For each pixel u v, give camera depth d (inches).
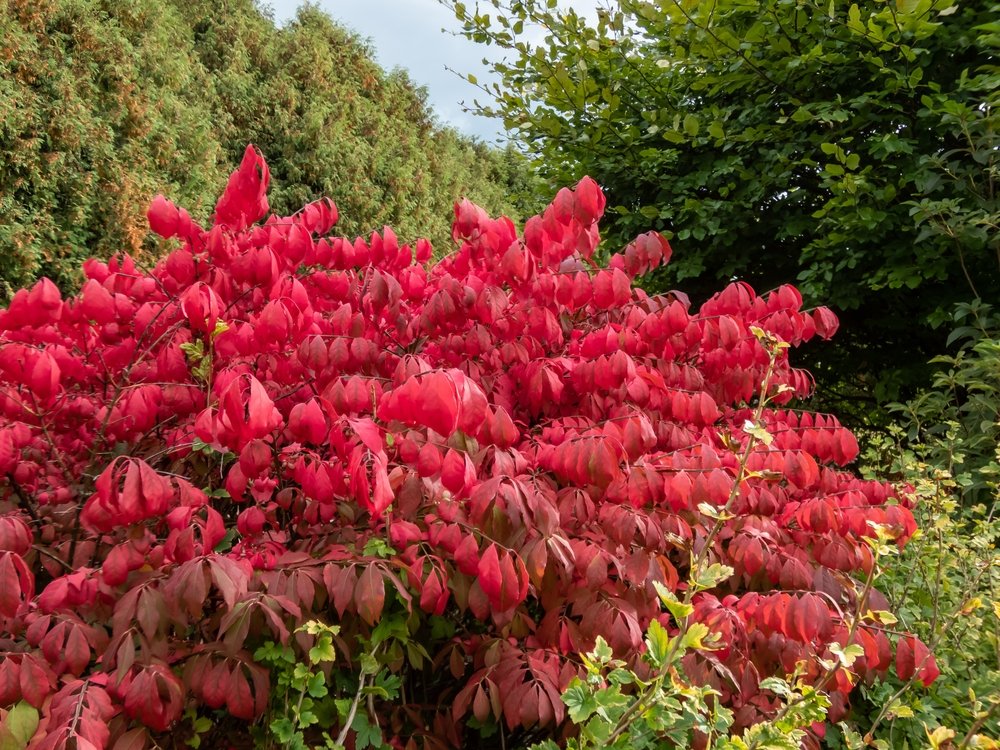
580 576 64.5
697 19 145.6
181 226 76.3
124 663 47.9
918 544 89.6
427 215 680.4
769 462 77.7
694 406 76.9
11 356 62.1
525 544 60.2
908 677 63.7
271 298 73.4
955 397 135.6
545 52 180.1
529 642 65.2
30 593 51.3
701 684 59.7
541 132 184.1
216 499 84.6
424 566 65.0
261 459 61.1
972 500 120.8
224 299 75.4
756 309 92.0
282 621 56.2
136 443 80.7
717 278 173.9
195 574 50.3
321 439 58.6
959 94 138.6
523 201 223.9
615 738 44.5
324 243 85.1
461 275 88.2
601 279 80.8
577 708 42.0
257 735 60.7
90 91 368.8
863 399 193.6
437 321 76.4
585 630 60.7
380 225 607.8
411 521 65.8
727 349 80.4
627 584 66.9
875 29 125.6
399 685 62.5
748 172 156.9
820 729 64.4
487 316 76.6
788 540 79.3
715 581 44.2
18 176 329.1
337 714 62.5
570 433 72.6
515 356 81.4
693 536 75.8
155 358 83.7
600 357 72.8
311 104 598.9
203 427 59.2
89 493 70.9
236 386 52.8
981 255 135.9
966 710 71.4
